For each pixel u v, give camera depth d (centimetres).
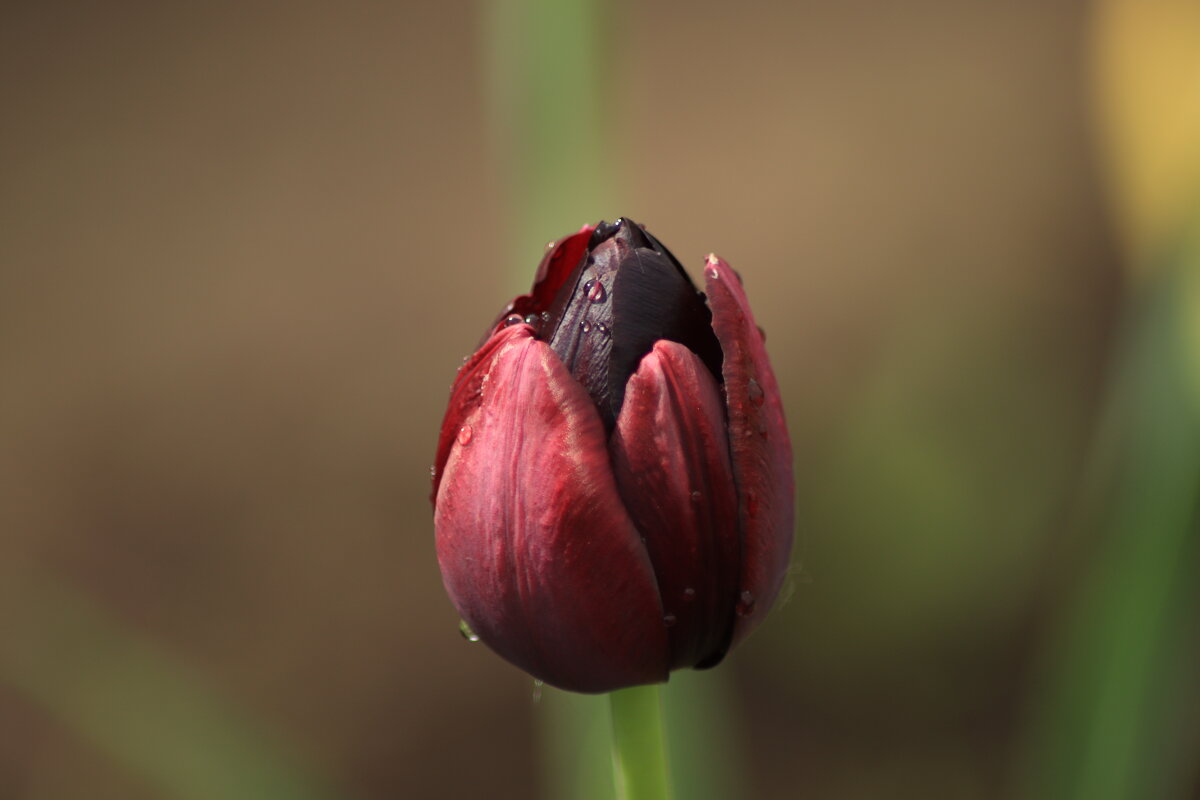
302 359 181
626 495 54
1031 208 186
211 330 187
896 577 138
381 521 159
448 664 146
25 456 171
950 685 135
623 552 54
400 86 236
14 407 178
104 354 186
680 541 54
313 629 150
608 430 54
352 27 251
